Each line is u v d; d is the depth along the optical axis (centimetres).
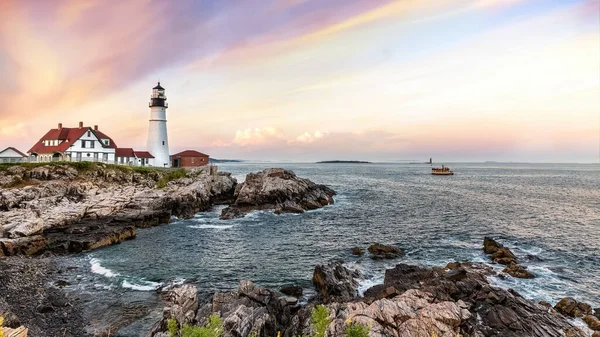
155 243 3909
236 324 1700
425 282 2266
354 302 2023
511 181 12631
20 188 5038
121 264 3153
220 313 1895
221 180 7325
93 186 5856
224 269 3020
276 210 5634
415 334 1664
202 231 4528
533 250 3409
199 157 10019
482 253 3350
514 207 5978
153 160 8862
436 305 1825
